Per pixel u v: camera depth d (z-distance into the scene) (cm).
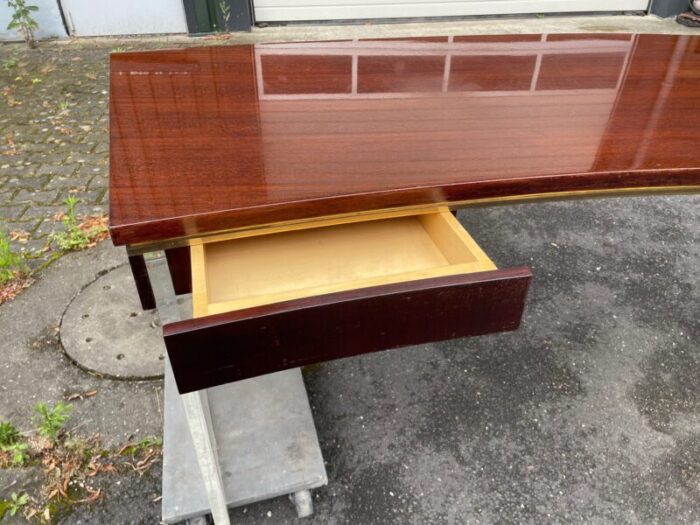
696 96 161
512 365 203
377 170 116
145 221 100
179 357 92
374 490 164
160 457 171
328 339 99
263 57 189
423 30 510
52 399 187
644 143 131
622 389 195
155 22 486
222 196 107
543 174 115
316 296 96
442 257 125
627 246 262
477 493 163
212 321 91
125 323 212
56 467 168
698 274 247
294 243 131
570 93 161
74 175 305
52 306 221
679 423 184
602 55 197
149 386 191
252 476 157
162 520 149
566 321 222
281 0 500
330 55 192
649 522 157
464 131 135
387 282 106
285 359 99
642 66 186
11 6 459
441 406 188
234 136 132
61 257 246
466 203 117
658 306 230
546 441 178
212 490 133
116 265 240
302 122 139
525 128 137
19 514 158
